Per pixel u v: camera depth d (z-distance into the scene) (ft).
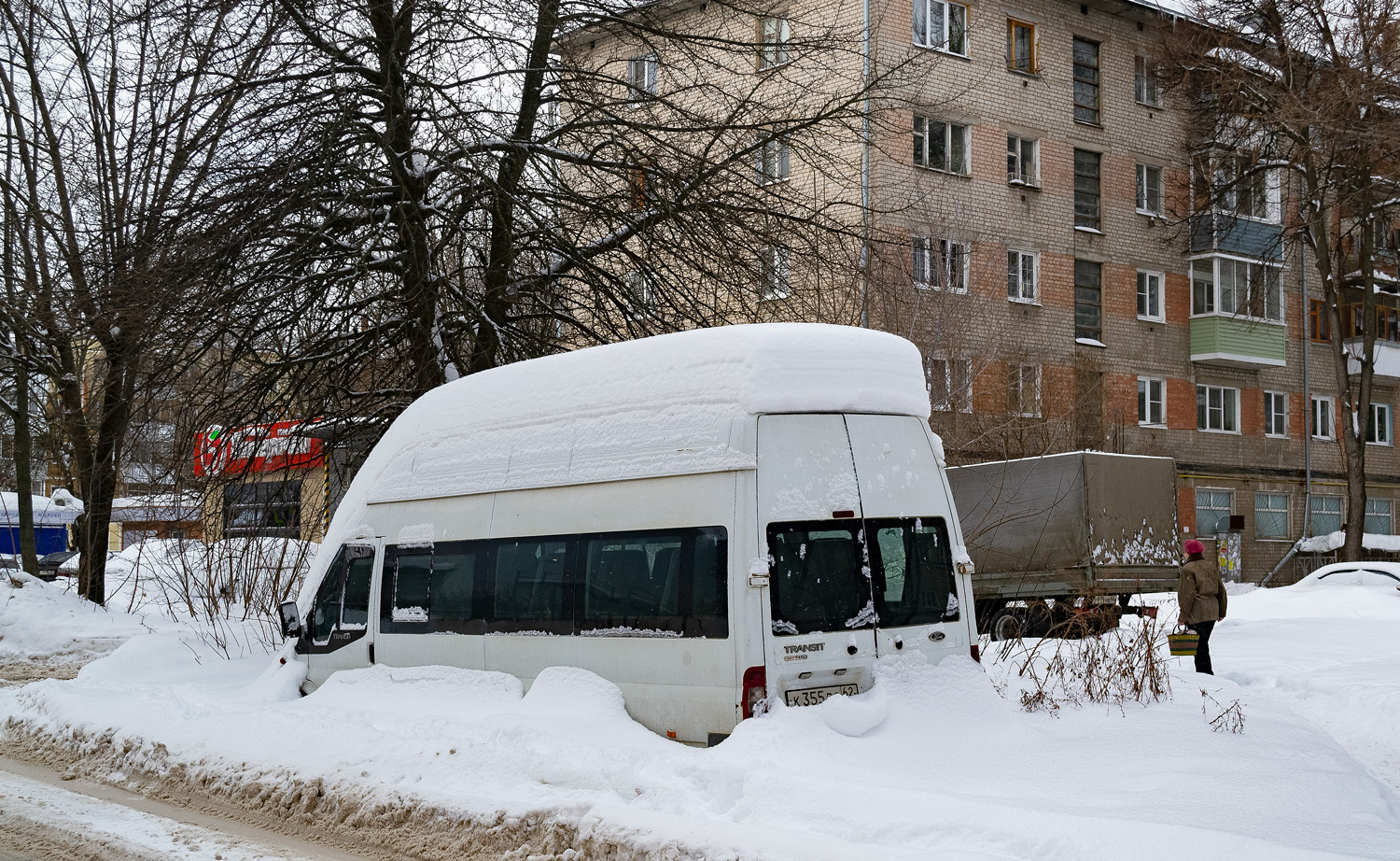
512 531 29.53
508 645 28.99
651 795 21.26
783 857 17.44
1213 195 118.52
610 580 26.71
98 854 21.35
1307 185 116.16
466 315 49.34
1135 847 17.24
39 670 53.06
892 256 55.47
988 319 95.55
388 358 51.93
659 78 53.98
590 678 26.63
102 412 65.46
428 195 49.62
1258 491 135.03
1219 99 111.65
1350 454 114.73
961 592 26.91
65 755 31.35
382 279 50.08
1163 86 117.80
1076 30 116.67
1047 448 90.43
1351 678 43.83
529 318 52.24
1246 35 107.34
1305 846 18.79
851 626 24.94
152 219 48.21
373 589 33.55
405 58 47.26
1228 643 59.88
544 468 29.04
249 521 57.67
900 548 26.11
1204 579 45.50
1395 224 124.57
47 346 69.92
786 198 52.65
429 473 32.76
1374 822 20.72
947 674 25.95
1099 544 64.64
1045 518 66.08
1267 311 133.69
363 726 27.99
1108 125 119.44
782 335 25.50
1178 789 21.74
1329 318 116.37
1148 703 30.89
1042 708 29.30
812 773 21.85
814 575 24.72
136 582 68.74
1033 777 22.86
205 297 46.26
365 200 48.21
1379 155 103.24
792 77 58.70
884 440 26.45
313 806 24.21
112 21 49.39
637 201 50.52
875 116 53.62
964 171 106.73
